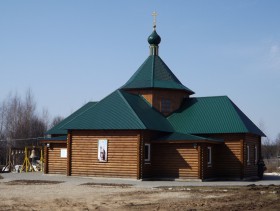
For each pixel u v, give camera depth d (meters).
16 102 75.94
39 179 29.84
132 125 30.31
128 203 17.48
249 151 34.12
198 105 36.00
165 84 36.28
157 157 31.88
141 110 33.22
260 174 35.12
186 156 30.95
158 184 26.78
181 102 37.00
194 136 31.59
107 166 31.02
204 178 30.50
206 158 31.23
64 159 34.50
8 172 40.84
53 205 16.97
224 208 15.87
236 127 32.59
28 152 45.09
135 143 30.30
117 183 27.20
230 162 32.72
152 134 32.06
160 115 35.19
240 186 24.80
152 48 39.28
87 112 32.75
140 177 29.89
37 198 19.14
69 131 32.50
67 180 29.23
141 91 36.34
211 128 33.19
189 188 23.58
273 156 88.06
